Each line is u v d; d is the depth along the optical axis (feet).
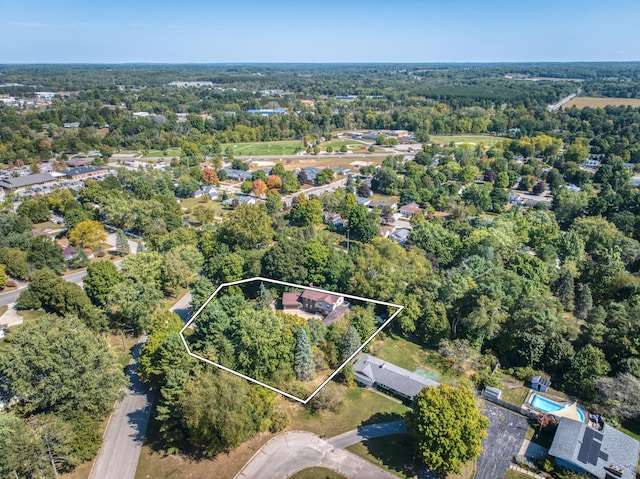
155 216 410.52
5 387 173.99
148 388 208.85
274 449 176.55
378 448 177.78
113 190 464.24
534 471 166.71
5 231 364.99
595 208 424.05
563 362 215.10
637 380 190.39
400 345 244.83
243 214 338.13
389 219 453.17
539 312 225.76
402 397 206.59
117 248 356.79
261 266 299.38
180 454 172.96
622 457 165.37
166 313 220.64
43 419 157.38
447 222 408.26
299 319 230.48
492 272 263.08
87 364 173.47
